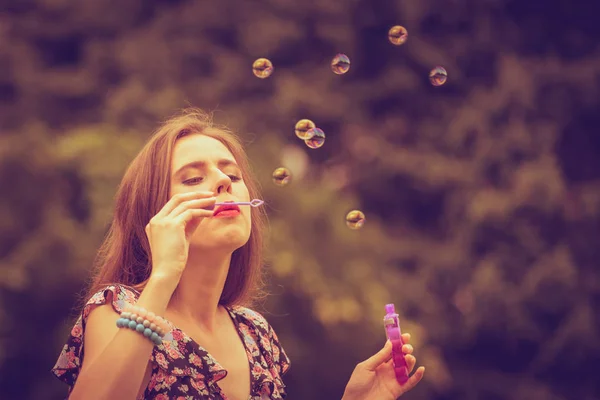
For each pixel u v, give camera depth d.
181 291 2.79
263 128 11.88
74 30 12.83
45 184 10.85
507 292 11.92
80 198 10.94
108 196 10.34
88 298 2.91
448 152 12.79
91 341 2.59
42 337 10.81
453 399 12.07
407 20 13.02
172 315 2.75
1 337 10.60
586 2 13.28
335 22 12.71
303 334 10.52
